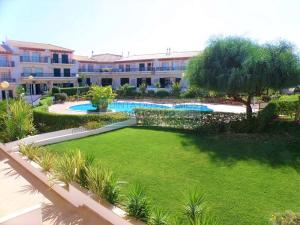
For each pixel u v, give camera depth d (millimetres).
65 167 7148
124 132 14734
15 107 14031
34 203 6727
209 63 13531
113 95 25609
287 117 13383
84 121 16469
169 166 9094
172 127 15602
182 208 5934
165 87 47562
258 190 7105
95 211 5984
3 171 9117
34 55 49000
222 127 13602
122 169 8953
